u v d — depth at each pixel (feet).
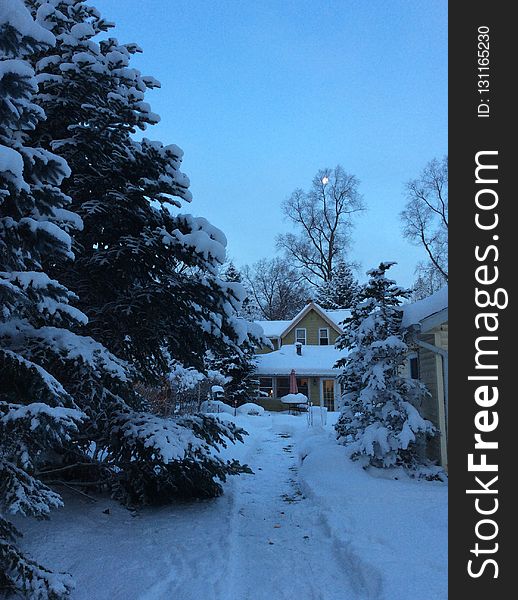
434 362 28.58
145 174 22.52
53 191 13.03
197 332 23.26
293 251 150.92
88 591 11.94
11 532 11.12
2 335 15.81
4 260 12.67
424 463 26.63
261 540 16.99
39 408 10.88
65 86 20.40
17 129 13.08
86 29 21.09
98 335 22.48
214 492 22.40
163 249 21.57
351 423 29.53
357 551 14.49
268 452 40.16
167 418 21.98
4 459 11.87
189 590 12.17
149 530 17.25
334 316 104.63
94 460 20.45
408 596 11.35
